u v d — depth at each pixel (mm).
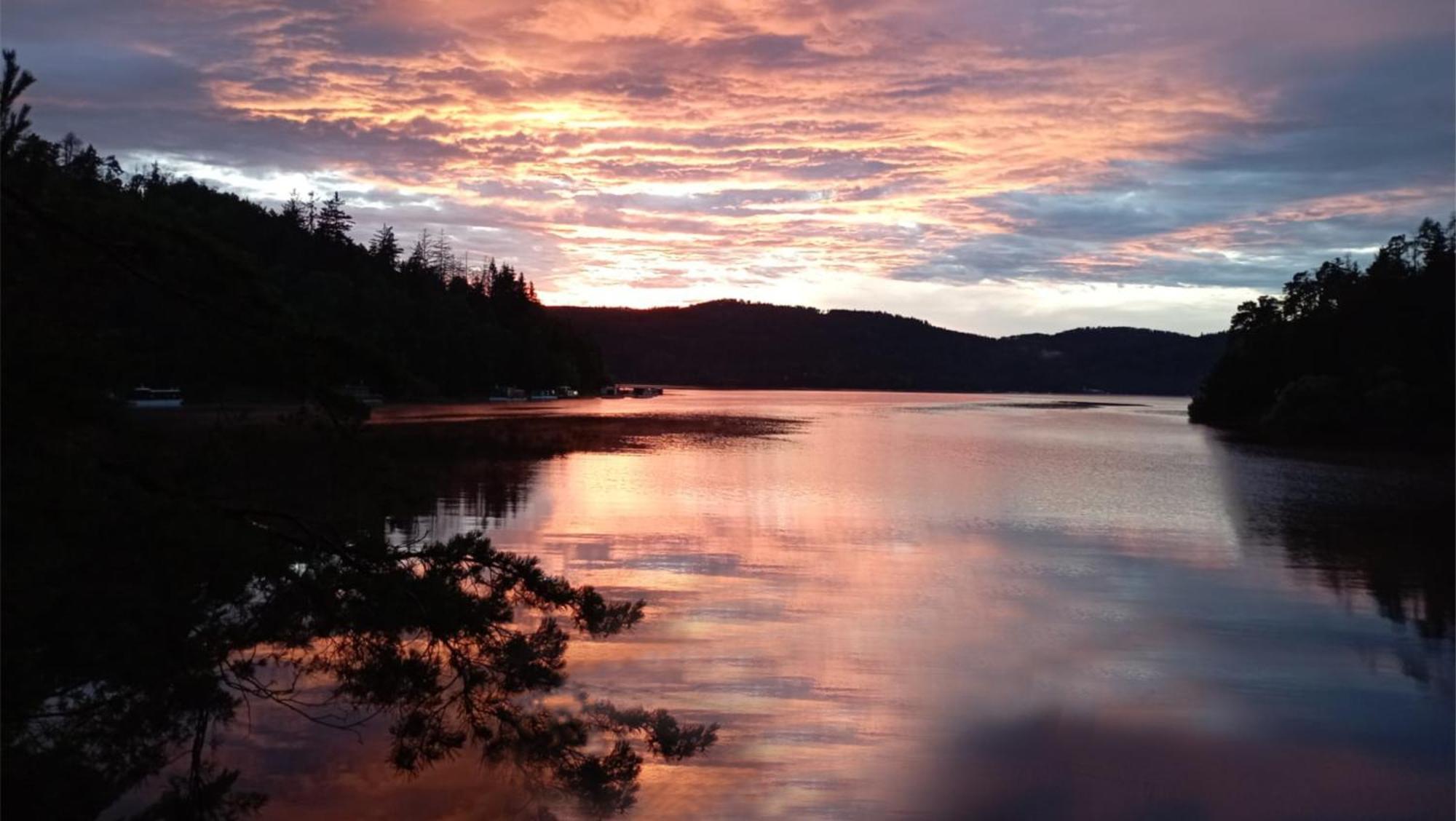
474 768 7973
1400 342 73062
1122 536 21141
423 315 98875
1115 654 12094
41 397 4469
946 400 155750
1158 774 8734
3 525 4254
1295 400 67688
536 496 26078
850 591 15117
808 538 20016
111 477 4785
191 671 5262
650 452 41406
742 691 10297
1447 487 33312
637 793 7926
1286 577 17000
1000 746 9211
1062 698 10508
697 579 15797
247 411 5820
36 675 4410
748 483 30062
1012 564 17672
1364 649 12516
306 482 5902
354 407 5922
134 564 4668
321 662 6367
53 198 4980
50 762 4816
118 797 5691
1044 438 57625
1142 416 99125
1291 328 87688
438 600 6133
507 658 6566
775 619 13227
